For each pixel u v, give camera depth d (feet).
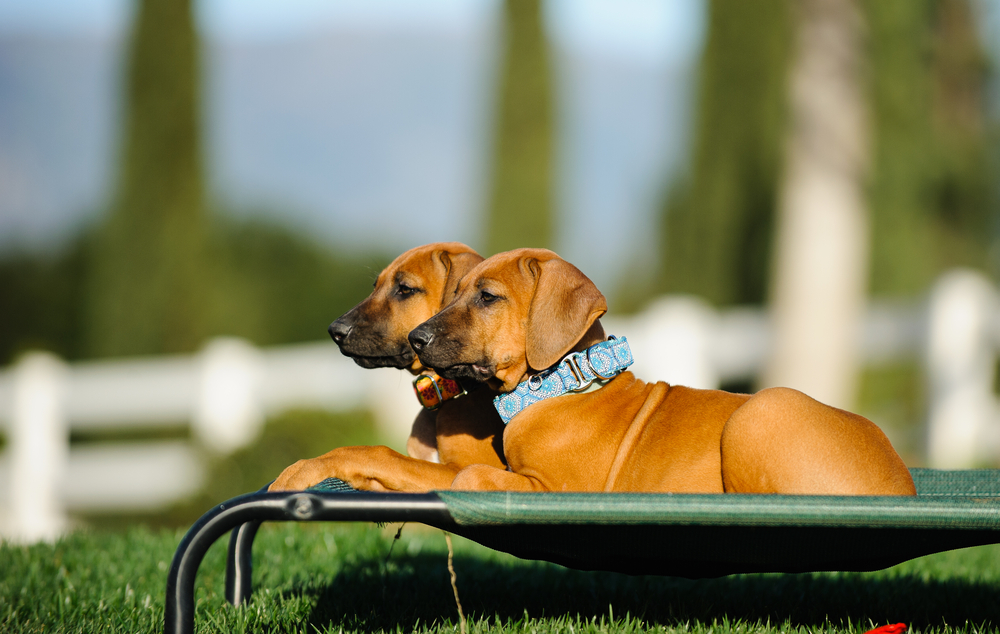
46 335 69.56
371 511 9.82
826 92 38.29
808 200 38.60
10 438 34.96
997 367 41.32
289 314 78.69
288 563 17.93
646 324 35.91
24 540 22.31
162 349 51.49
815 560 11.12
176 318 51.60
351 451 11.87
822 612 14.48
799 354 38.34
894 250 48.32
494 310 12.96
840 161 38.27
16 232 71.82
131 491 35.24
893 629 12.18
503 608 14.64
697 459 11.76
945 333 34.32
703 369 35.53
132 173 51.47
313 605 14.52
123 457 35.29
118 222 51.80
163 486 35.12
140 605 14.74
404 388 36.55
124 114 52.01
